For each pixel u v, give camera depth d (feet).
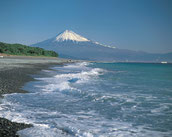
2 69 94.53
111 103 40.42
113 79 89.76
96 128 26.11
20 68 111.45
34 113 32.04
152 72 151.12
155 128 26.61
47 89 54.85
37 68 129.18
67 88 55.11
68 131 24.40
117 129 25.99
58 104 38.81
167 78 99.40
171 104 39.99
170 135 24.23
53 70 132.05
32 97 44.50
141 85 69.97
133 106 38.24
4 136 20.97
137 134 24.39
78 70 147.74
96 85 67.56
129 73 135.85
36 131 23.70
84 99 43.62
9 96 43.68
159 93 52.85
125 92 54.03
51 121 28.07
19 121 27.17
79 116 31.27
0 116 29.01
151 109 36.11
